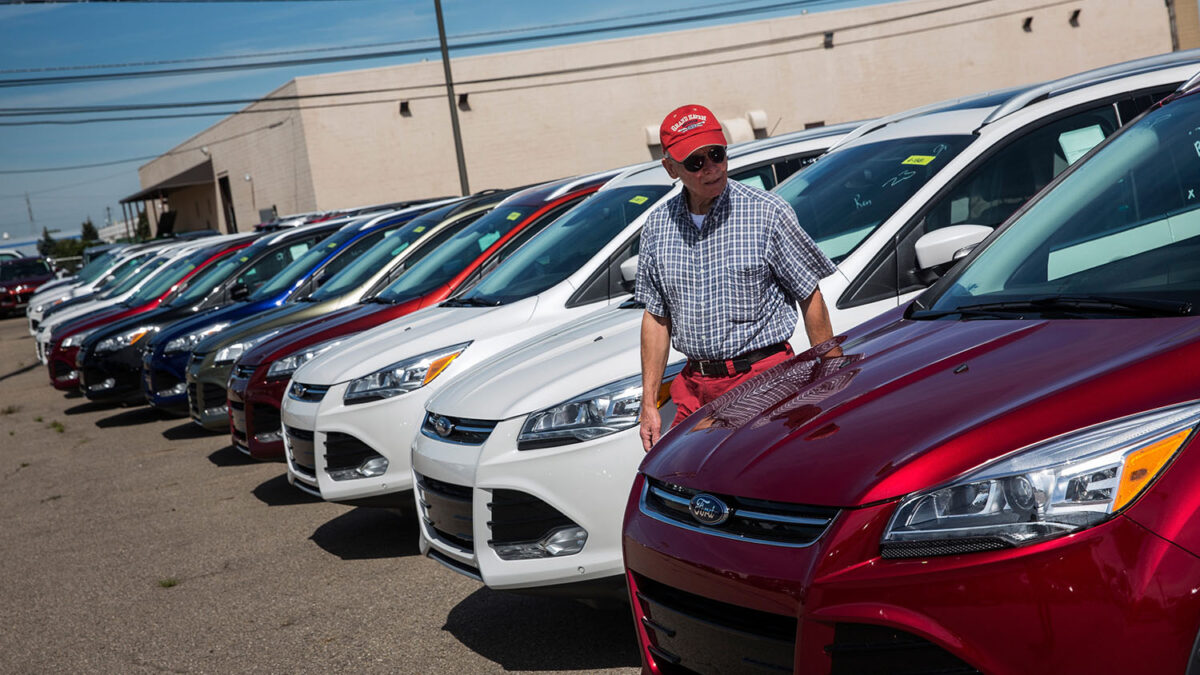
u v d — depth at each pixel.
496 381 4.55
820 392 2.89
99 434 12.27
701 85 39.06
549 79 38.47
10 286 37.81
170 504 8.23
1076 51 39.75
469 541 4.43
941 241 3.66
